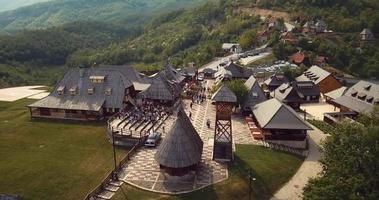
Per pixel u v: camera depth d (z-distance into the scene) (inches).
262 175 2620.6
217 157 2797.7
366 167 2058.3
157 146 3038.9
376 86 4065.0
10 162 2792.8
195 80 5580.7
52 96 3841.0
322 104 4862.2
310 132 3668.8
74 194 2364.7
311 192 1999.3
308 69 5959.6
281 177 2655.0
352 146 2108.8
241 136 3341.5
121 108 3698.3
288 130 3206.2
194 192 2363.4
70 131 3410.4
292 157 2974.9
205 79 5935.0
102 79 3816.4
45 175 2588.6
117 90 3799.2
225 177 2546.8
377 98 3897.6
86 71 3922.2
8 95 4992.6
